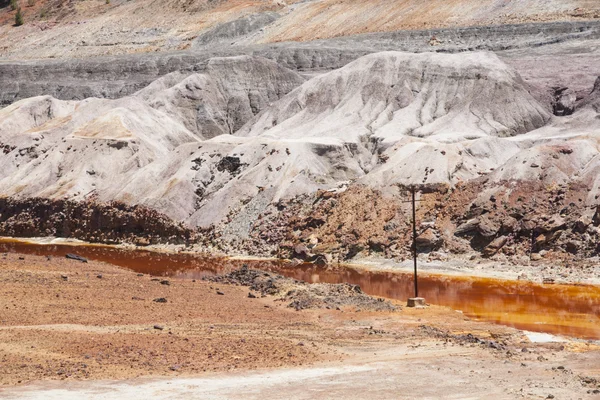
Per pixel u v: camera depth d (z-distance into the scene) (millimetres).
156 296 54000
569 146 86750
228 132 148250
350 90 134250
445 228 82188
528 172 83750
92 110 141625
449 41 169750
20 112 149625
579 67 138000
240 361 36000
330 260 83625
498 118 122562
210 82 153625
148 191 109250
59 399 28188
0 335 38406
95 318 45125
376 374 33844
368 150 115062
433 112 126750
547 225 76688
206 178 108750
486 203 81938
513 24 167875
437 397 30188
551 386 31969
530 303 58938
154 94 152750
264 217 95875
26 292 50719
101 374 32156
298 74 160125
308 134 123938
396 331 46781
